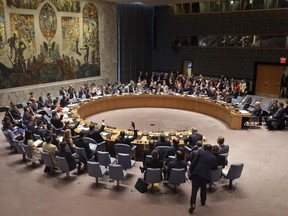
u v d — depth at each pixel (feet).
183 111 59.82
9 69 55.67
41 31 60.03
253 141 40.78
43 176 29.22
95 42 73.05
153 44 92.68
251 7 71.36
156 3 80.84
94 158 30.42
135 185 26.40
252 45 73.36
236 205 24.41
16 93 57.26
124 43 83.97
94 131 32.99
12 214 23.00
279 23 67.87
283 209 24.02
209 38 80.33
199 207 23.98
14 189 26.73
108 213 23.08
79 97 57.88
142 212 23.25
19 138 34.35
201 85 66.39
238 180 28.78
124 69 85.71
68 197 25.39
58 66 64.95
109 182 27.94
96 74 75.10
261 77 74.18
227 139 41.68
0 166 31.55
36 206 24.07
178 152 25.11
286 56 68.54
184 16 83.46
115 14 77.41
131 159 31.42
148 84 84.58
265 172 30.76
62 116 39.73
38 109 48.29
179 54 87.51
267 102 67.26
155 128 47.88
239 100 54.85
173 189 26.68
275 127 45.98
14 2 54.34
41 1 58.95
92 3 70.33
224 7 75.82
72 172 30.01
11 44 55.16
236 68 77.36
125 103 61.77
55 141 31.37
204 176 22.35
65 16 64.39
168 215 22.90
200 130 46.50
